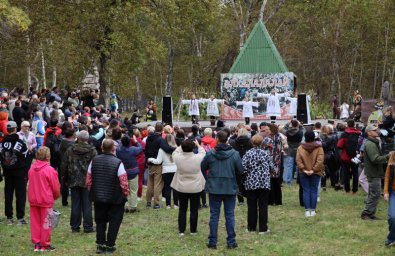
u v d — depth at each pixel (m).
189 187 9.91
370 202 10.98
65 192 12.63
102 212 8.88
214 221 9.33
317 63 52.78
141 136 15.08
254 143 10.14
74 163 10.23
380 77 57.12
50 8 30.39
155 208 12.57
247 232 10.35
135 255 8.98
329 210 11.99
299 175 11.61
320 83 54.31
